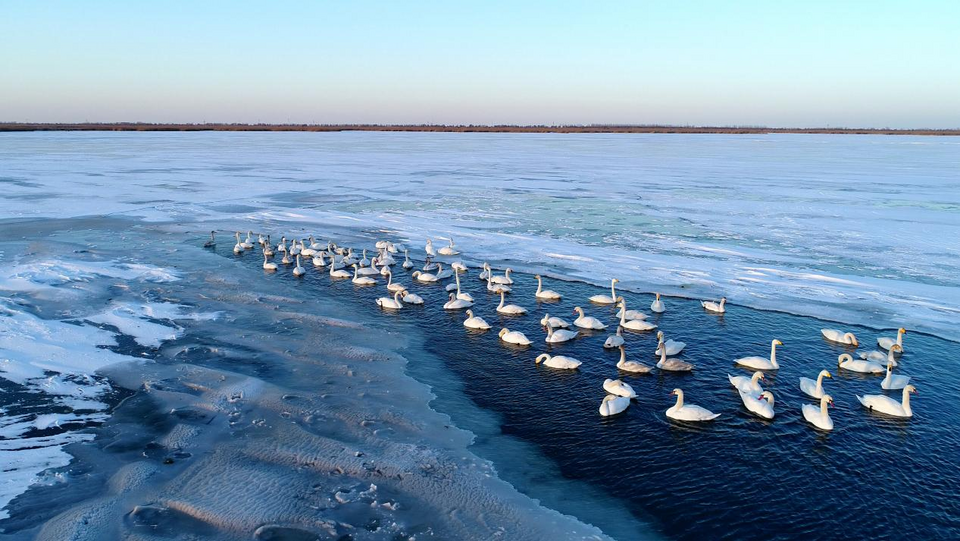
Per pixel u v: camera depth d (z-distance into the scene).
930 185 58.31
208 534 11.16
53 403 15.63
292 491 12.39
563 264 30.55
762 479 13.30
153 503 11.94
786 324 22.36
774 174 69.38
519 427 15.29
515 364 19.02
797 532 11.70
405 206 47.47
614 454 14.17
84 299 23.78
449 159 90.88
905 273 28.42
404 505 12.10
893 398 16.95
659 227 39.19
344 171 72.12
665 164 83.06
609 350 20.20
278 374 17.75
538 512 12.06
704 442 14.72
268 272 29.02
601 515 12.06
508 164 82.81
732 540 11.45
